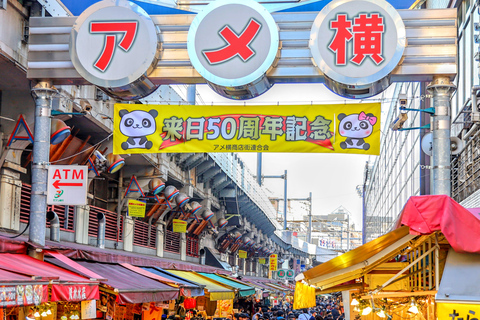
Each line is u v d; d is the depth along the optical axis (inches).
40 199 482.6
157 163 946.1
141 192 928.3
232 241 1704.0
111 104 765.9
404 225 326.3
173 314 850.8
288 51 491.2
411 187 940.6
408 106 996.6
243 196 1620.3
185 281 763.4
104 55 495.2
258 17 486.3
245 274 2190.0
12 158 597.0
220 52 486.0
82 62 495.8
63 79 506.0
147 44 493.0
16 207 605.0
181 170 1127.0
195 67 486.0
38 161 486.6
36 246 475.8
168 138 503.5
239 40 485.7
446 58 475.5
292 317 791.7
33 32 506.6
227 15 488.7
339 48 475.5
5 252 460.4
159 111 506.9
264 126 498.6
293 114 498.9
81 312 480.4
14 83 577.3
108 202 949.8
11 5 525.7
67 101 630.5
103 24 498.6
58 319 509.7
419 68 476.4
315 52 477.7
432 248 357.7
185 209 1171.9
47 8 541.6
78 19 500.7
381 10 475.5
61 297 411.2
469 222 302.4
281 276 1990.7
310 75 488.1
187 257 1381.6
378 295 366.6
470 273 296.8
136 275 650.2
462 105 664.4
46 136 495.2
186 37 501.4
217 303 1067.3
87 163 719.7
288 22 493.4
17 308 449.1
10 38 525.3
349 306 604.7
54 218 671.1
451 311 281.0
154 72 500.1
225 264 1558.8
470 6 625.9
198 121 504.1
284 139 495.8
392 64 469.1
